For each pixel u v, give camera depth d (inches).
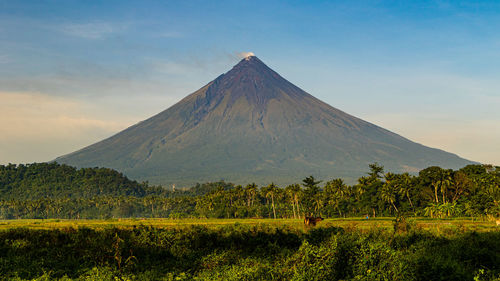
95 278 887.1
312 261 797.2
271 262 992.9
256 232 1454.2
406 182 5447.8
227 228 1619.1
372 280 745.6
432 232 1428.4
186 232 1381.6
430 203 4771.2
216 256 1073.5
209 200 7726.4
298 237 1337.4
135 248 1191.6
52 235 1440.7
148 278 901.8
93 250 1122.0
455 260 844.6
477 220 3531.0
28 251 1242.6
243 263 971.3
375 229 1406.3
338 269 791.7
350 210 6471.5
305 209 6929.1
